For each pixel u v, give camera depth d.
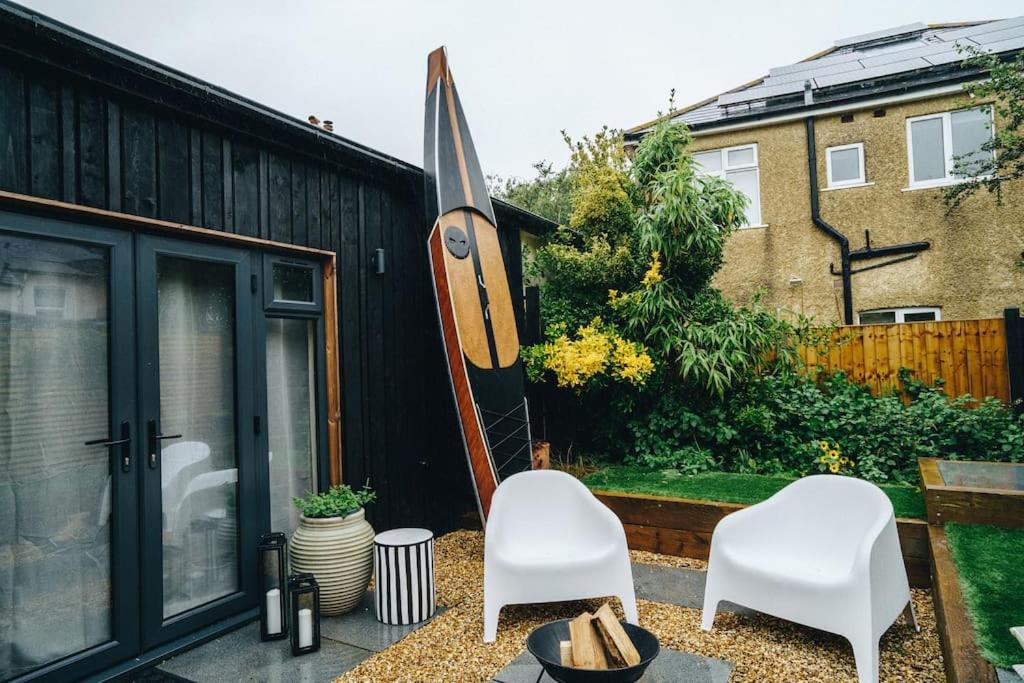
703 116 9.80
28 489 2.37
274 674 2.54
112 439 2.62
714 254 5.70
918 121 8.37
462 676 2.48
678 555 3.96
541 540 3.28
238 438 3.18
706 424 5.35
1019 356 5.47
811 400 5.58
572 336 5.83
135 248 2.75
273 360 3.48
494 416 4.25
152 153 2.82
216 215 3.11
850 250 8.57
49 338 2.45
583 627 1.92
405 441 4.38
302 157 3.66
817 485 3.00
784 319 5.79
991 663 1.90
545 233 6.47
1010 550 2.79
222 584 3.10
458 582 3.62
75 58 2.48
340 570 3.06
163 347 2.89
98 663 2.50
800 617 2.51
